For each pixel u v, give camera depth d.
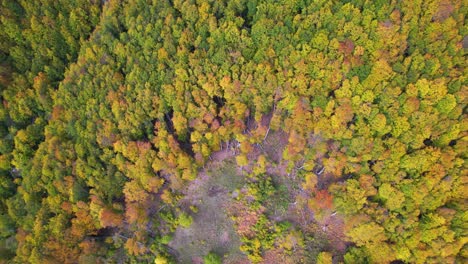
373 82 62.31
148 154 65.62
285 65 65.44
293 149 64.44
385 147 62.88
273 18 68.69
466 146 61.78
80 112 71.31
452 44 62.88
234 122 66.88
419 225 61.22
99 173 67.12
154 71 68.94
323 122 63.47
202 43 69.19
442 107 61.22
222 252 67.00
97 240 67.50
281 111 66.75
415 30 63.78
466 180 60.66
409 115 61.91
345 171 63.94
